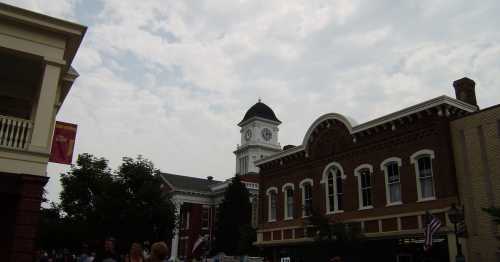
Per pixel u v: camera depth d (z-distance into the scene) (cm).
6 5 1502
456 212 1953
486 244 2172
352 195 2909
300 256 3256
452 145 2423
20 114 2002
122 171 3148
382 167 2734
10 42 1523
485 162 2264
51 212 3869
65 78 1923
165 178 6397
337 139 3120
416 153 2542
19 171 1445
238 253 4516
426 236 2112
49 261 3550
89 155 3603
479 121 2327
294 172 3494
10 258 1417
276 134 8288
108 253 1066
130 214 2944
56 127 1791
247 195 5272
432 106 2475
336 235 2558
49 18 1567
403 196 2567
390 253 2600
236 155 8306
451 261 2233
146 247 2956
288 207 3528
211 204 6278
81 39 1644
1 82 1922
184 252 5872
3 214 1527
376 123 2784
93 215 3052
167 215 3092
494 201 2184
